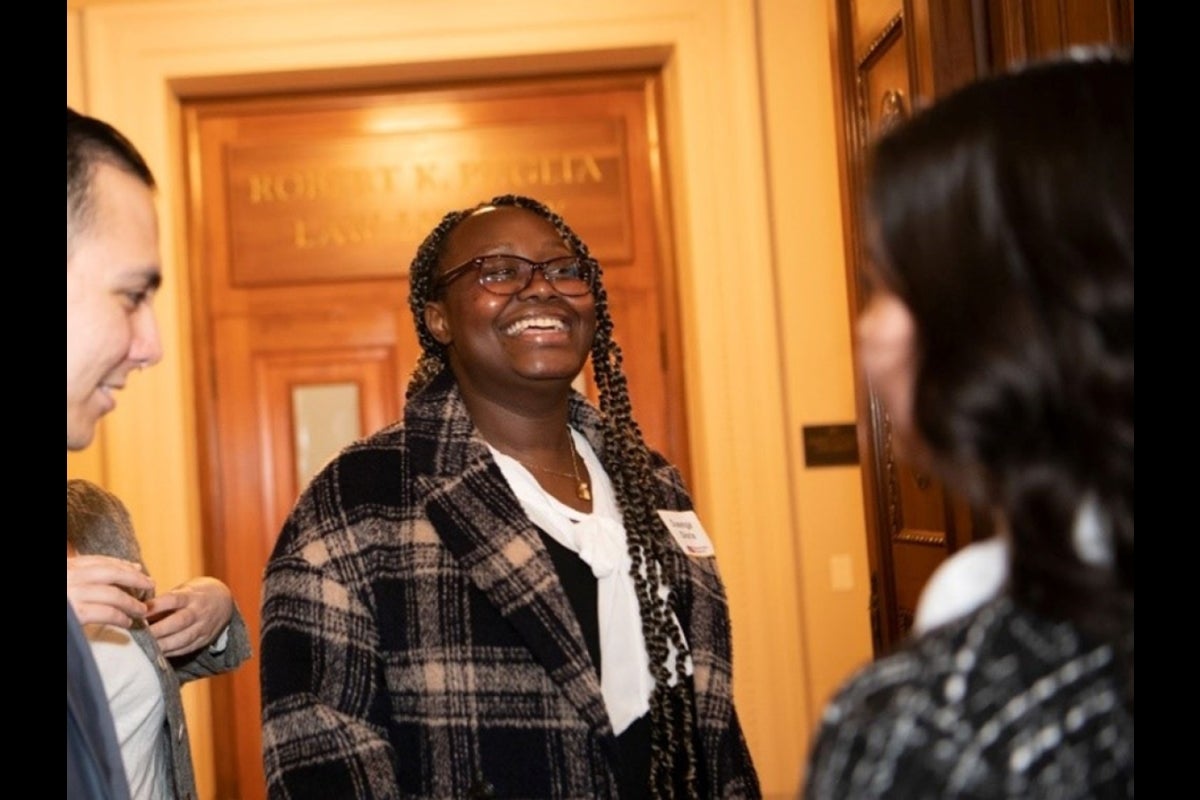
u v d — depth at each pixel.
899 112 2.58
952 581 0.94
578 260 2.16
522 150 4.45
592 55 4.32
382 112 4.45
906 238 0.91
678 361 4.42
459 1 4.24
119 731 1.83
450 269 2.15
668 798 1.98
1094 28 2.01
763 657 4.18
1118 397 0.86
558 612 1.97
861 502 4.21
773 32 4.29
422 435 2.11
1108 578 0.86
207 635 2.03
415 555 2.01
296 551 2.02
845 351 4.25
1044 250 0.87
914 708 0.84
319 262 4.43
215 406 4.41
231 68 4.24
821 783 0.85
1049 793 0.82
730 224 4.25
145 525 4.19
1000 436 0.89
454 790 1.92
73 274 1.27
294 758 1.91
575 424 2.27
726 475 4.22
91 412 1.33
